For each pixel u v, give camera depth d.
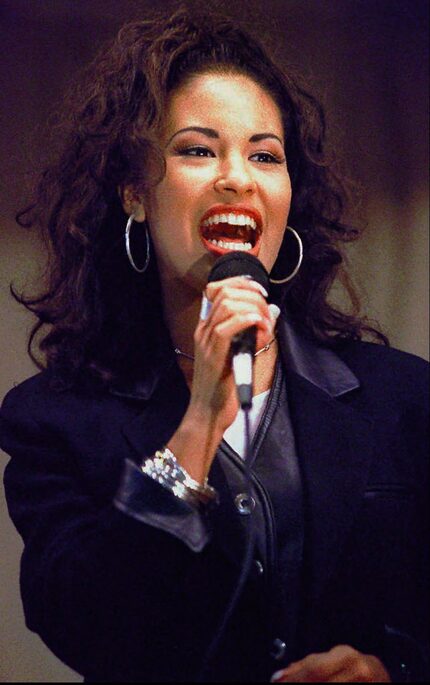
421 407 7.41
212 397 6.63
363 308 12.56
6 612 11.59
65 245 8.07
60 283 8.09
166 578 6.61
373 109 12.75
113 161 7.87
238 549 6.90
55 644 6.96
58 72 12.15
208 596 6.87
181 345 7.76
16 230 11.68
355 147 12.68
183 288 7.62
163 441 7.27
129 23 8.16
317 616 6.91
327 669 6.21
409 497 7.15
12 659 11.55
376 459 7.18
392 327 12.69
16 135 11.98
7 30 12.11
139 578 6.55
